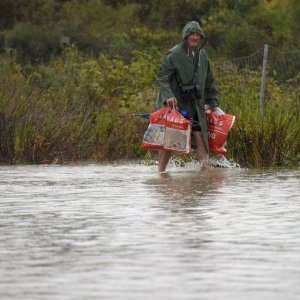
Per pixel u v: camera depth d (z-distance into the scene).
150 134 20.19
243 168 20.84
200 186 15.26
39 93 28.75
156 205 12.27
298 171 19.39
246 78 33.25
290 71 41.53
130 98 31.44
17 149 24.84
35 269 7.72
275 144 21.73
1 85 27.86
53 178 17.62
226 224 10.34
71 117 26.80
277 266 7.79
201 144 21.03
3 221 10.78
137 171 20.06
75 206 12.27
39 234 9.71
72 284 7.05
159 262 8.01
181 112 20.42
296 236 9.44
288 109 23.33
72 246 8.91
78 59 40.50
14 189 15.02
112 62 38.94
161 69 20.75
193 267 7.77
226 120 20.95
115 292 6.71
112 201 12.86
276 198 13.13
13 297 6.57
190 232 9.73
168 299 6.45
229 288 6.85
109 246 8.88
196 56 20.80
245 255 8.34
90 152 26.17
